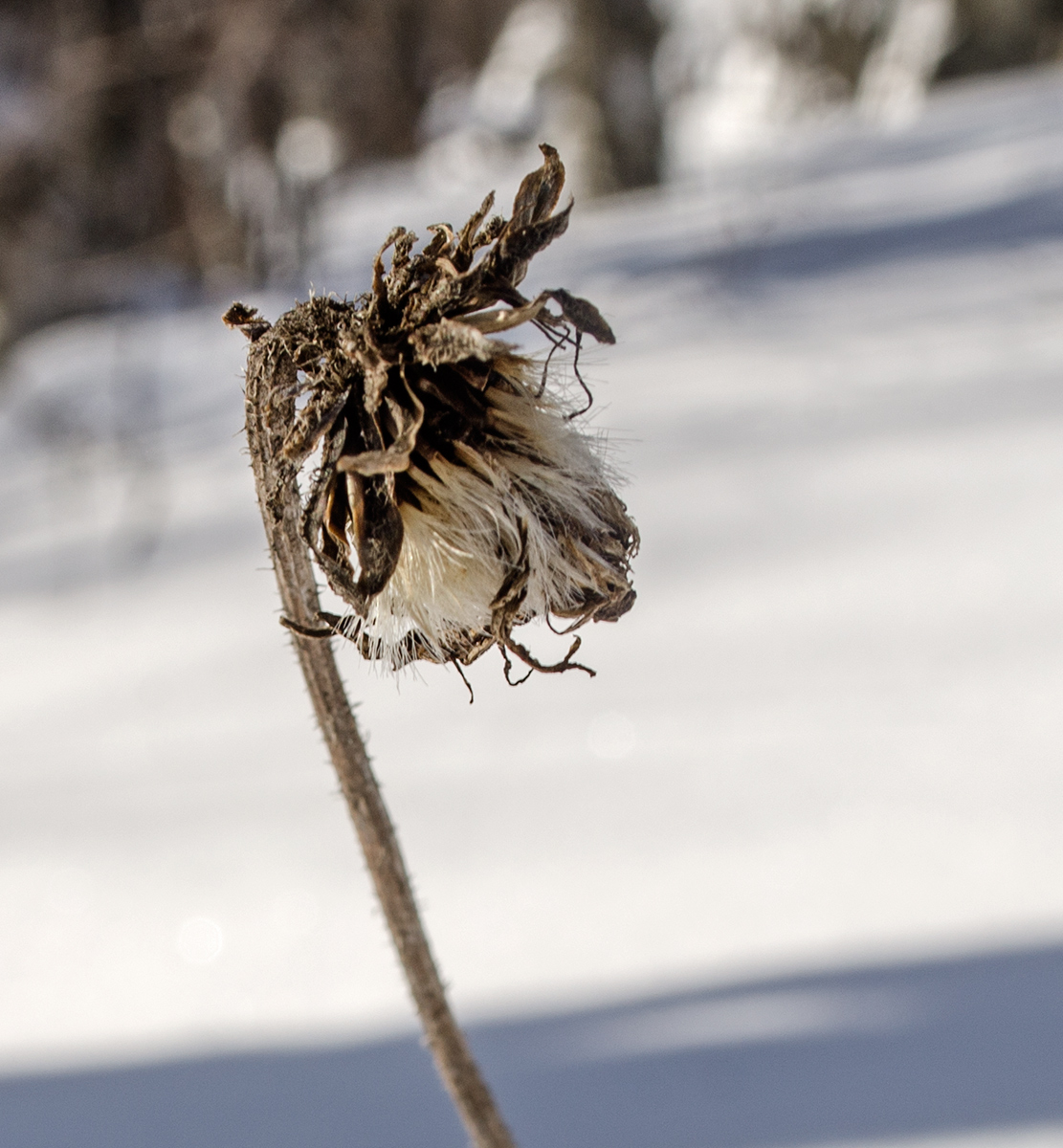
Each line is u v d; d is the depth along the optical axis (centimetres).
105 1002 367
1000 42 2608
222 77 1141
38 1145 301
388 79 1247
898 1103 264
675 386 813
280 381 139
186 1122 301
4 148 1140
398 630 140
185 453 997
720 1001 312
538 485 136
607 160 1852
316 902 393
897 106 2391
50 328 1288
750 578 549
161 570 779
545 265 1308
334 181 1300
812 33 2305
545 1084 294
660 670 488
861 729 421
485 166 1862
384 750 475
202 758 508
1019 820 359
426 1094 299
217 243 1210
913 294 930
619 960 340
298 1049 330
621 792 413
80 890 420
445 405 135
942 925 326
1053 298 842
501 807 416
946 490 586
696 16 1894
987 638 456
